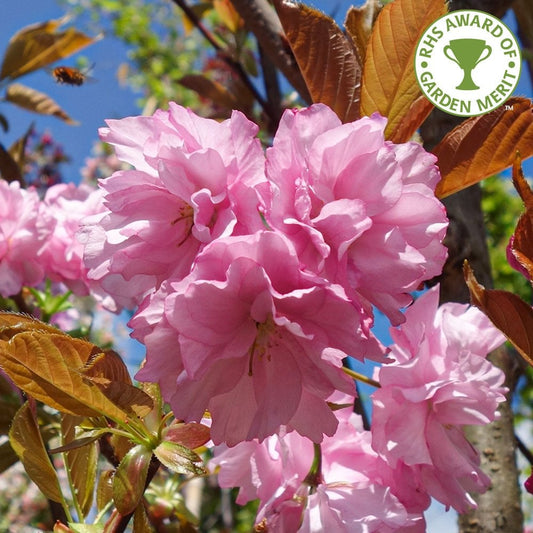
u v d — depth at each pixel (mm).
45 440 352
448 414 216
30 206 370
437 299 221
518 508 291
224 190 181
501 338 220
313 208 183
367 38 241
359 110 220
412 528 222
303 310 171
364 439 230
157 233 191
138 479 194
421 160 187
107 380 189
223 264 173
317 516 214
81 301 479
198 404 177
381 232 182
